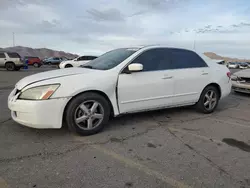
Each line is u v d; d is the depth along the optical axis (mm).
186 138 3461
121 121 4211
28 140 3225
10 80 11117
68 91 3205
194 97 4613
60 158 2717
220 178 2361
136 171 2459
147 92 3904
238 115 4906
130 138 3402
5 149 2916
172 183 2254
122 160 2701
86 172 2416
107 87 3490
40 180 2250
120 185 2201
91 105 3455
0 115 4363
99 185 2193
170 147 3111
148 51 4066
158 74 4027
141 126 3961
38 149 2943
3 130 3576
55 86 3164
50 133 3510
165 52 4281
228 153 2967
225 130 3873
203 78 4664
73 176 2336
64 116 3367
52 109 3131
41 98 3082
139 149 3023
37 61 31297
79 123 3395
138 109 3900
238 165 2648
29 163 2578
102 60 4242
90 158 2736
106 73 3561
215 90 4957
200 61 4758
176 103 4371
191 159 2770
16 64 19688
